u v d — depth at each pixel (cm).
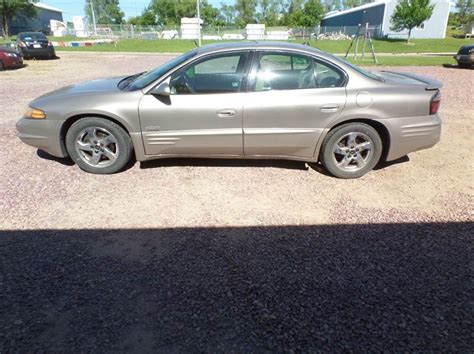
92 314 212
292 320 209
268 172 418
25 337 195
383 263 261
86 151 400
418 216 326
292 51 373
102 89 400
